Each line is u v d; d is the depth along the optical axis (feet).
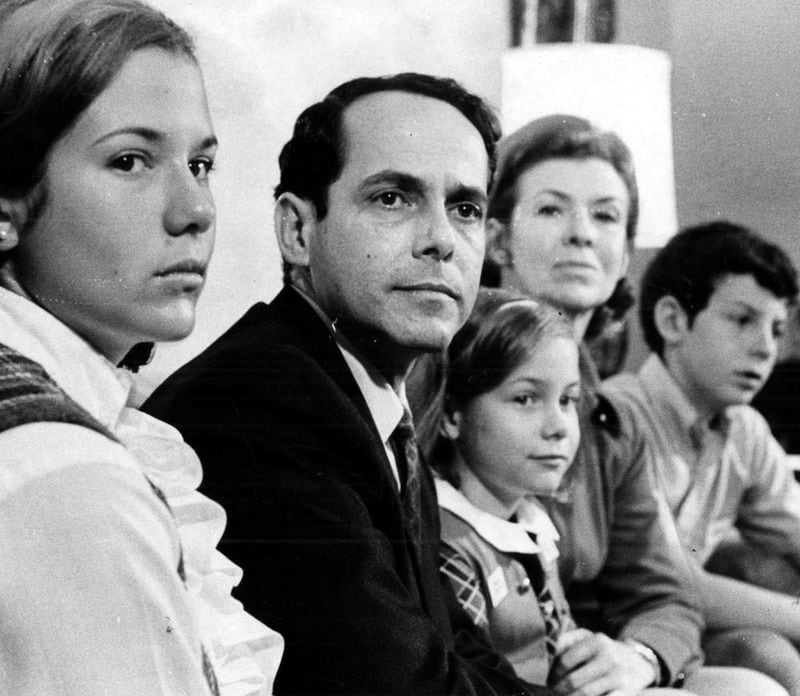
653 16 7.80
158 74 3.09
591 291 6.82
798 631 6.90
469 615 5.42
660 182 7.28
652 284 7.13
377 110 4.55
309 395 4.22
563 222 6.81
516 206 6.79
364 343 4.57
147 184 3.04
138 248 3.02
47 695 2.41
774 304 7.18
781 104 7.48
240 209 6.28
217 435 4.13
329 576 3.99
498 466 5.87
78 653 2.41
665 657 6.39
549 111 7.35
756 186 7.45
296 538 4.01
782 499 7.25
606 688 5.88
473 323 5.85
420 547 4.80
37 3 3.00
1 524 2.43
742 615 6.93
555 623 5.94
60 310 3.04
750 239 7.24
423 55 7.33
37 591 2.42
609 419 6.82
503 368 5.82
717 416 7.06
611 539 6.79
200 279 3.15
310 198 4.62
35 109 2.91
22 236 3.00
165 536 2.63
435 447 5.83
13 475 2.45
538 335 5.88
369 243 4.46
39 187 2.96
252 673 3.17
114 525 2.46
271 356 4.29
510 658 5.71
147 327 3.07
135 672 2.44
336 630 3.93
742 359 7.11
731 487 7.13
